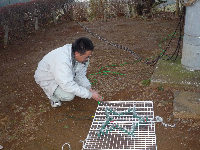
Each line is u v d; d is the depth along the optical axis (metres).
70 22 8.79
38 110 3.95
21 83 4.79
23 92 4.49
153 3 9.15
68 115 3.78
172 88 4.11
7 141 3.37
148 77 4.57
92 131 3.37
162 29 7.29
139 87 4.29
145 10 8.98
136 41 6.49
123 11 9.23
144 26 7.73
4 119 3.80
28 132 3.50
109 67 5.12
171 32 6.96
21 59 5.88
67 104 4.03
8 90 4.58
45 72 3.54
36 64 5.57
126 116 3.61
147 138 3.17
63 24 8.55
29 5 7.84
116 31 7.44
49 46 6.60
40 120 3.72
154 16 8.78
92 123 3.52
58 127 3.54
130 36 6.91
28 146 3.25
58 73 3.26
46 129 3.53
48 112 3.88
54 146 3.21
